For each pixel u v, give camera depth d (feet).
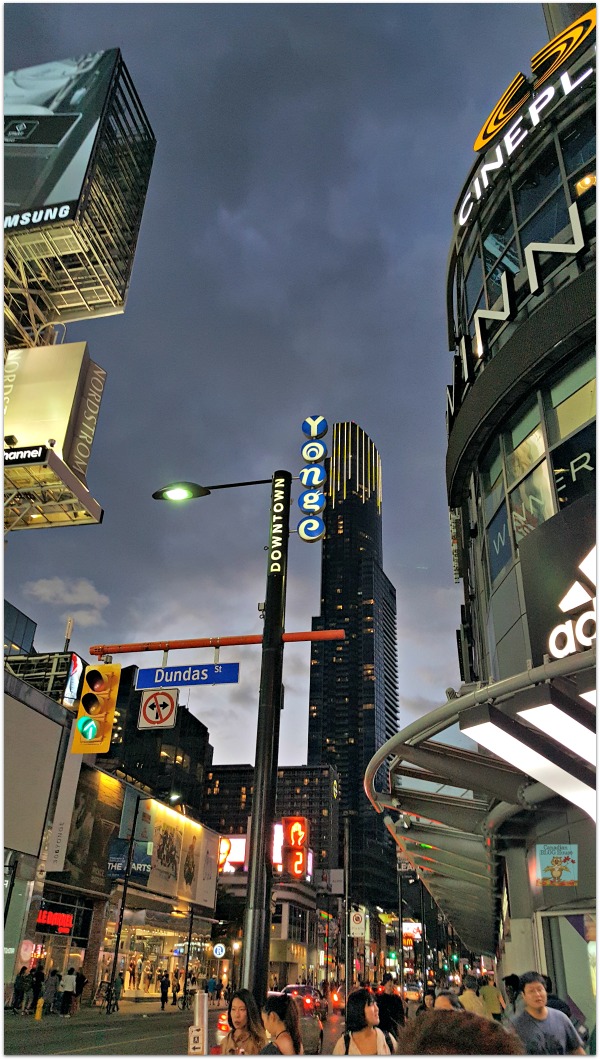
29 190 118.01
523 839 49.52
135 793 146.41
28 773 93.91
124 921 138.51
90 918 127.65
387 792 54.29
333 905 394.11
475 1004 32.53
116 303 124.98
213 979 149.18
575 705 27.07
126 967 140.46
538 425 52.60
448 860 69.77
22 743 92.89
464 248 71.77
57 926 115.75
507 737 28.43
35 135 123.13
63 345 91.66
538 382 53.26
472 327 67.62
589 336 48.98
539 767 29.89
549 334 50.62
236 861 199.21
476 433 59.77
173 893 164.14
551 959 41.81
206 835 189.16
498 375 55.98
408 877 227.61
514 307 55.88
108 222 124.26
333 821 567.18
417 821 63.31
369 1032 17.19
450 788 49.98
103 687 44.27
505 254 61.31
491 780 41.14
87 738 43.16
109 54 130.72
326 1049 59.52
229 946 257.34
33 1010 92.68
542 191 58.23
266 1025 17.21
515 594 49.75
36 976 85.71
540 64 61.05
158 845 156.25
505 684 30.89
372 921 420.77
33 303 121.29
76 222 113.60
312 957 360.69
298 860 51.96
